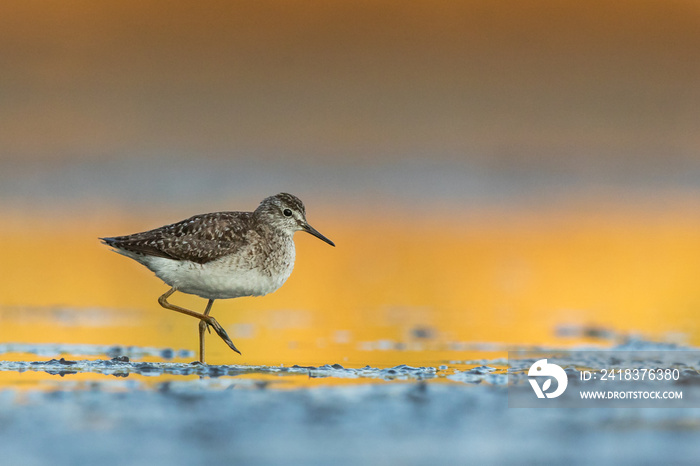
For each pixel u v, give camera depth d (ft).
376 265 65.67
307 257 67.77
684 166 107.65
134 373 32.42
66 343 40.57
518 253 70.49
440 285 59.36
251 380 31.24
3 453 22.25
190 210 87.35
